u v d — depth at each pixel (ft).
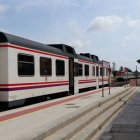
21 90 57.47
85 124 42.98
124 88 127.44
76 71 95.30
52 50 73.97
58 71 77.66
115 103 74.38
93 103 60.85
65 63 83.51
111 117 55.93
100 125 45.21
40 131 31.58
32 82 62.03
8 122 38.86
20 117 43.01
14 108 57.41
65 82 82.94
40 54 66.23
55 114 46.19
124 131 43.70
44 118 42.22
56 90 75.97
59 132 35.22
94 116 49.44
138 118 55.01
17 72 55.98
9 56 53.52
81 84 101.19
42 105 58.29
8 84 53.21
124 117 56.24
